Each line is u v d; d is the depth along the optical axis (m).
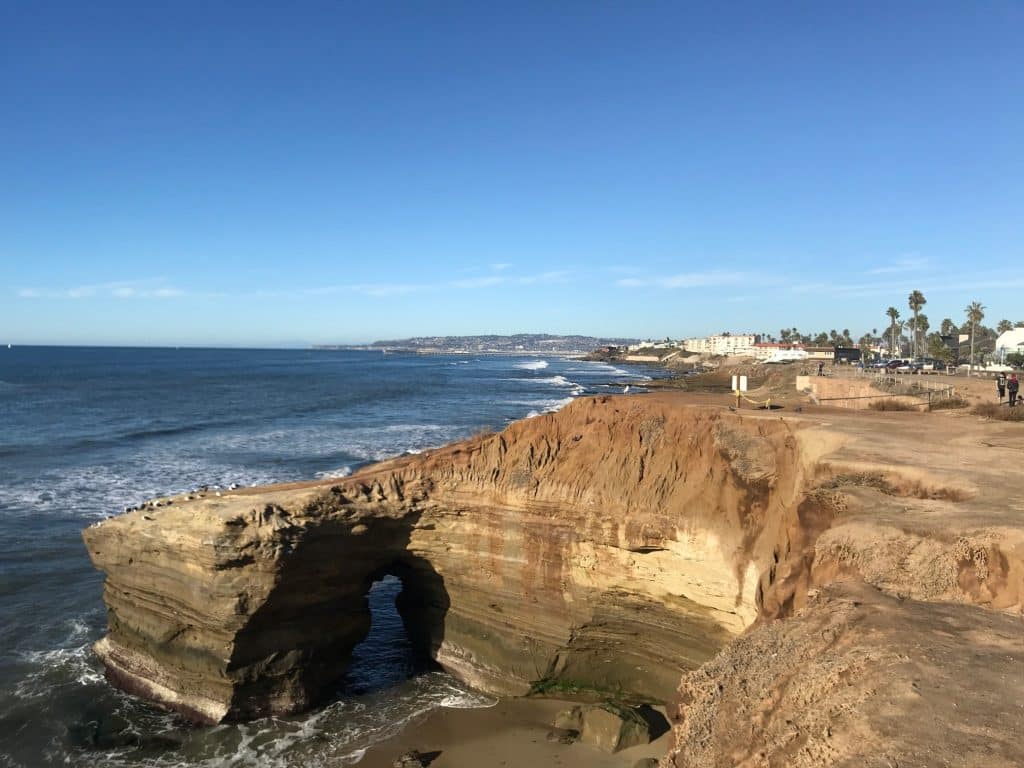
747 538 15.46
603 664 18.02
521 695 18.14
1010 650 7.85
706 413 18.08
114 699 17.84
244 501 17.86
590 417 19.34
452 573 19.30
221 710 17.00
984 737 6.23
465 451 19.86
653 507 16.62
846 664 7.88
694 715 8.93
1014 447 16.48
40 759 15.42
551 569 17.88
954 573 9.89
